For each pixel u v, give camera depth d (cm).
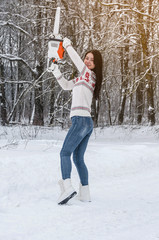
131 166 590
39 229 278
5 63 2877
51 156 519
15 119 3653
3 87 2458
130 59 2097
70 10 1692
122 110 2600
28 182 425
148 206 359
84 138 399
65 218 312
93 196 413
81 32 1738
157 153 662
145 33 1695
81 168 392
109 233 266
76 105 387
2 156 488
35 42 1850
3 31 2194
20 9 1934
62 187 372
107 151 645
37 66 2041
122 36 1655
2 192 386
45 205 361
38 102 2200
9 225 288
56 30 391
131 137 1586
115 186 473
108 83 2602
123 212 335
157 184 482
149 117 2042
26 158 486
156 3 1683
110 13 1636
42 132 1588
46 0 1784
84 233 267
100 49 1631
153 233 262
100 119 3016
